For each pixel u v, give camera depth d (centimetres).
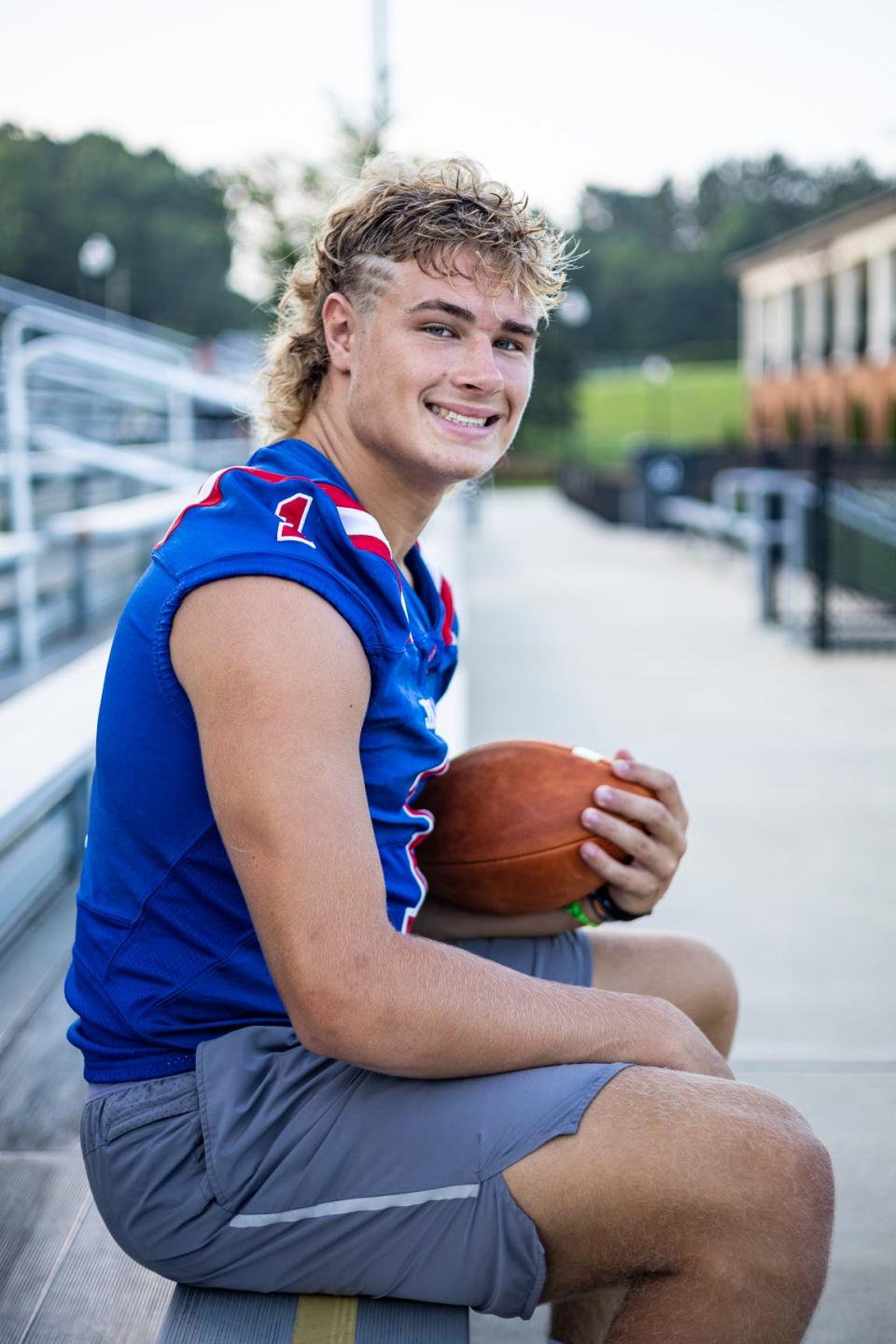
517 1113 140
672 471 1838
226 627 133
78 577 710
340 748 136
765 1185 134
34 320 967
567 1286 146
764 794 523
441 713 418
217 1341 142
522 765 183
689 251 9688
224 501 144
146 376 702
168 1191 144
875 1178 242
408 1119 142
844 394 2438
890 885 416
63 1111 240
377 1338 142
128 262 6550
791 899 404
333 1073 146
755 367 3067
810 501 1000
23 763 291
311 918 131
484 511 2188
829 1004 325
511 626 970
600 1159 137
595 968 194
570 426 5650
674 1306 136
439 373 155
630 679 761
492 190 160
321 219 170
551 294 165
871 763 571
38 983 301
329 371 168
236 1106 144
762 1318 135
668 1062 150
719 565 1395
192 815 144
